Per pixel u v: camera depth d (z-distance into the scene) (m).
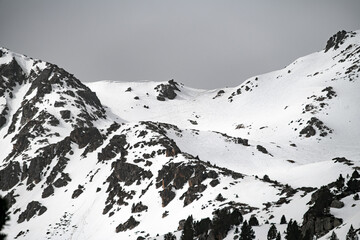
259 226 136.00
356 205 122.62
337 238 104.81
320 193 135.00
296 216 143.75
